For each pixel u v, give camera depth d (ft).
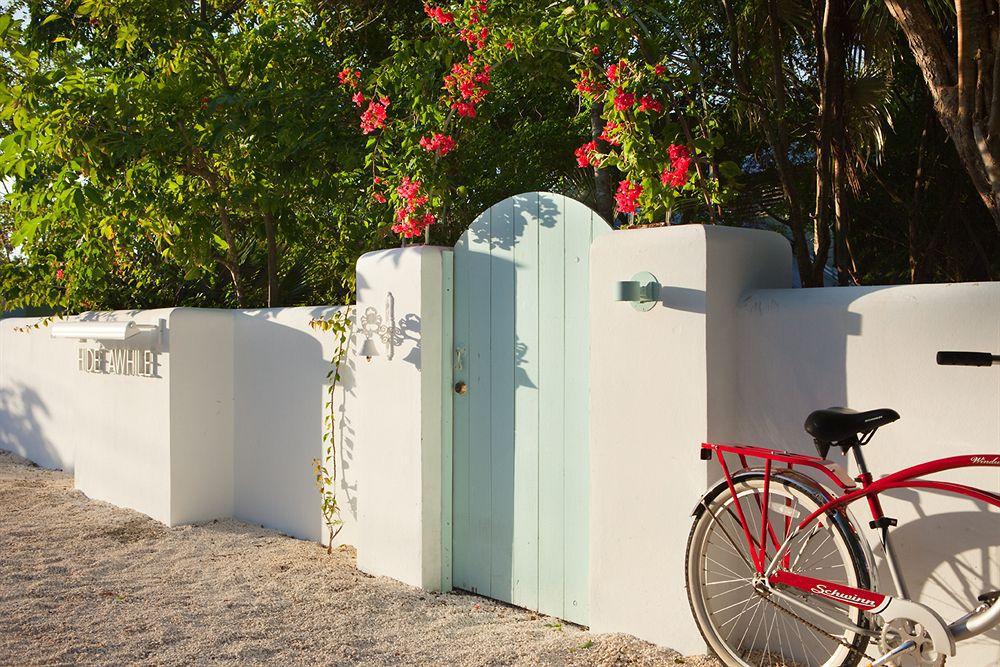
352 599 15.47
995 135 15.20
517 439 15.21
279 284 31.99
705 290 11.72
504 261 15.46
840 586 9.79
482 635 13.50
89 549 19.30
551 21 16.94
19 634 13.76
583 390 14.20
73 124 21.94
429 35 27.22
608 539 12.99
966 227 35.73
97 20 25.36
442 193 17.19
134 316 23.06
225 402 22.48
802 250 24.67
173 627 14.06
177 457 21.61
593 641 12.65
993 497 8.82
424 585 16.01
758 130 31.63
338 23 28.27
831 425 9.76
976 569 9.84
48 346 32.94
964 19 15.38
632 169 13.53
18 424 35.35
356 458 18.74
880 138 28.35
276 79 23.94
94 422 25.36
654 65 14.14
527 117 32.83
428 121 17.70
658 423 12.30
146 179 24.39
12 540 20.06
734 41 25.43
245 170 24.61
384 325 16.83
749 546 10.70
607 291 12.95
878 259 38.99
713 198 13.75
